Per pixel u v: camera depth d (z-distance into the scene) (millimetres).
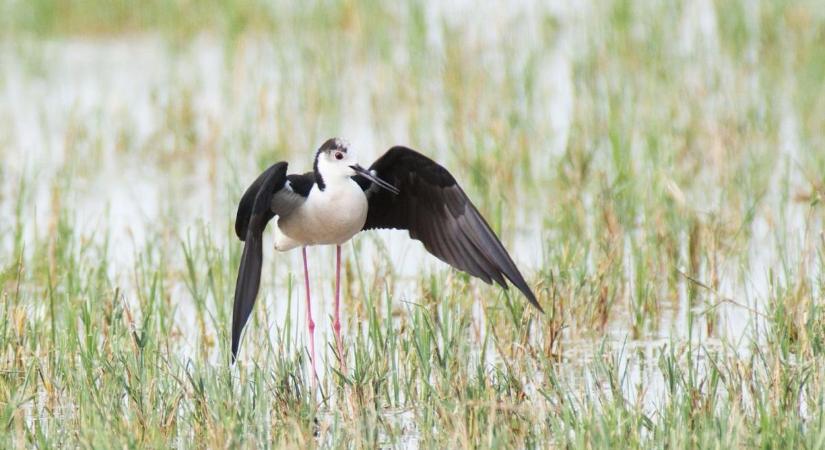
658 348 10477
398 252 13312
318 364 10445
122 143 17266
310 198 9453
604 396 8703
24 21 23578
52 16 23719
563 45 21344
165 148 17172
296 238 9750
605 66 19172
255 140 17312
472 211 9367
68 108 19016
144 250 13422
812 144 15875
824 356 9219
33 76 20906
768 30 20578
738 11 20922
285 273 12898
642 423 8305
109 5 24000
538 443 8281
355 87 19578
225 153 15781
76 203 14680
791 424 7988
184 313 11812
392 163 9492
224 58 20859
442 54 20422
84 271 12047
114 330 9953
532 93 17922
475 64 19781
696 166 14945
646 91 18031
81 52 22688
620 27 20734
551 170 15242
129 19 23969
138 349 9406
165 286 12211
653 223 12766
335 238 9664
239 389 9359
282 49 21203
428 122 17734
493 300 11461
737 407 8188
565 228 12906
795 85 18484
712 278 11672
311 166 16312
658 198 13289
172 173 16391
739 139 15805
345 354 10164
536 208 14617
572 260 11570
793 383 8781
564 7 23672
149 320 9914
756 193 13680
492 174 14859
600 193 13422
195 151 17125
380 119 17922
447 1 24188
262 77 20328
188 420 8750
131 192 15523
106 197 15438
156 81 20562
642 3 22734
